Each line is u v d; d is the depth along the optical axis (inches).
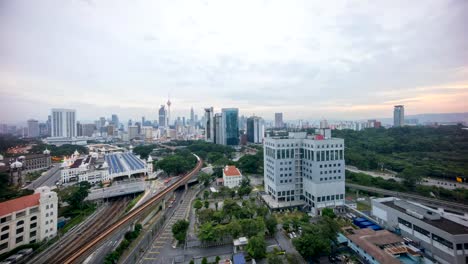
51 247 3715.6
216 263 3161.9
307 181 5315.0
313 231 3496.6
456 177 6815.9
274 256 3014.3
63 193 5915.4
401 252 3107.8
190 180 7637.8
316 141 4958.2
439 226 3171.8
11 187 6412.4
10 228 3563.0
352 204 5231.3
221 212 4389.8
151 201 4948.3
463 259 2851.9
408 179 6254.9
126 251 3548.2
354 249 3366.1
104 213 5236.2
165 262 3267.7
